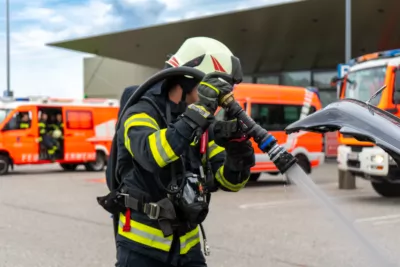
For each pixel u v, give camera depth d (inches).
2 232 273.4
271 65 1068.5
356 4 639.8
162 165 78.4
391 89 370.6
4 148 637.3
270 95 514.0
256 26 775.1
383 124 79.4
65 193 450.6
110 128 741.9
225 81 78.2
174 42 920.9
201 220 87.0
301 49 919.7
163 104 88.3
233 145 84.3
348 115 82.9
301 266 205.0
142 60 1101.1
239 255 222.4
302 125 86.4
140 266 86.4
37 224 297.0
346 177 474.6
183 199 85.2
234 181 89.0
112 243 246.5
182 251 87.4
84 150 708.0
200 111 76.0
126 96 93.4
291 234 265.1
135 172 87.0
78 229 281.3
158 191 86.0
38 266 207.3
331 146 784.3
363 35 818.2
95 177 625.3
